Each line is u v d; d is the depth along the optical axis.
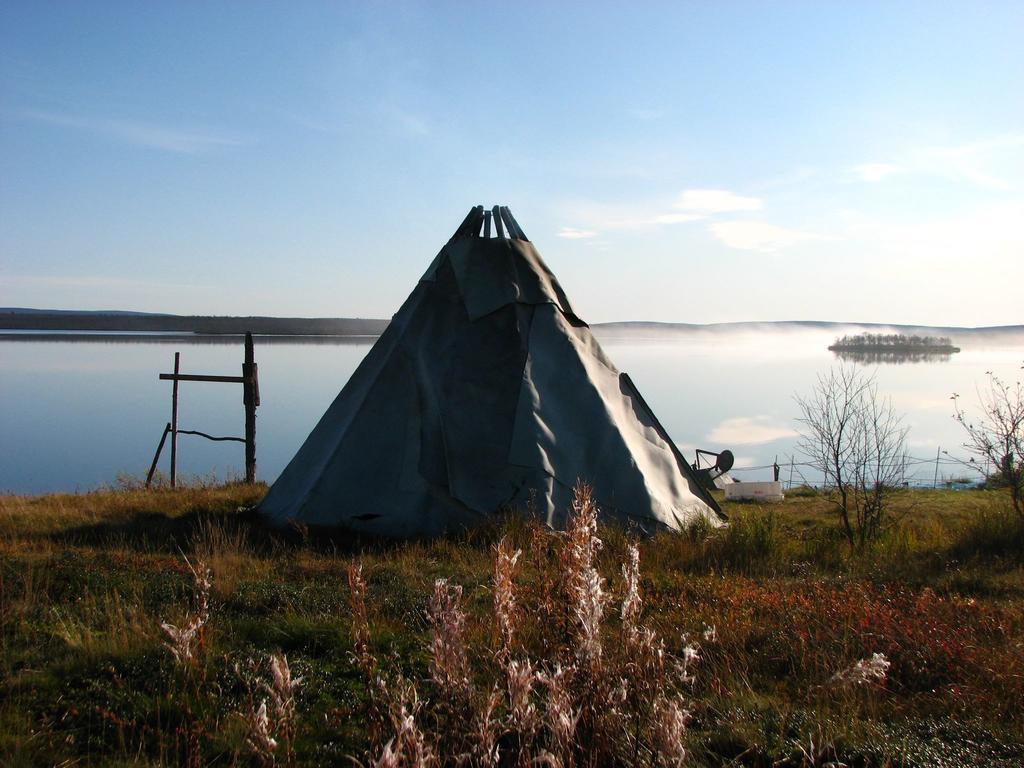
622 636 4.22
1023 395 12.38
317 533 11.02
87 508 13.00
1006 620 7.07
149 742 4.58
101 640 5.91
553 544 8.45
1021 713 5.24
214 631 6.14
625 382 13.42
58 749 4.45
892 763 4.51
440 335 12.61
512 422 11.80
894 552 10.64
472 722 3.69
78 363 116.88
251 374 17.53
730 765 4.39
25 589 6.98
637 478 11.68
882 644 6.32
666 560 9.94
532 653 5.32
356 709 4.92
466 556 9.63
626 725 3.86
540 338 12.72
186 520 12.09
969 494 18.16
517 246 13.30
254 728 3.74
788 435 50.22
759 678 5.80
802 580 8.89
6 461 36.03
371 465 11.78
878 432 13.53
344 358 142.88
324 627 6.27
